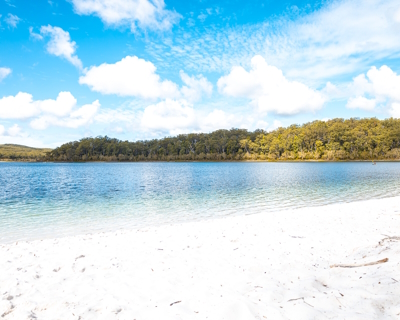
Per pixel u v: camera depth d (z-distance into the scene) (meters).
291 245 7.51
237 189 28.19
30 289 5.12
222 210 17.23
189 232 10.14
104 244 8.63
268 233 9.29
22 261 6.96
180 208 18.09
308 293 4.14
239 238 8.71
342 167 72.75
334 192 24.81
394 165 81.25
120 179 43.62
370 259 5.39
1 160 188.50
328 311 3.53
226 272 5.64
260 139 150.50
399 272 4.35
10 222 14.41
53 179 44.62
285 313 3.62
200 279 5.34
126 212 16.94
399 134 114.69
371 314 3.30
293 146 132.12
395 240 6.80
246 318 3.54
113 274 5.86
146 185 33.72
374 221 10.35
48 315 4.13
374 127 126.25
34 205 19.84
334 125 126.69
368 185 29.94
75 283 5.40
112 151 170.38
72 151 169.50
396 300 3.50
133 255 7.25
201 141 166.12
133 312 4.09
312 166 82.06
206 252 7.29
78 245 8.57
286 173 52.31
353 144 118.94
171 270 5.97
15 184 36.22
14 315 4.12
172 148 164.50
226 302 4.07
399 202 15.52
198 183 35.25
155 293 4.77
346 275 4.68
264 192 25.53
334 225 10.07
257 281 4.92
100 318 3.96
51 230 12.68
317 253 6.63
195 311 3.96
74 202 21.09
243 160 145.25
